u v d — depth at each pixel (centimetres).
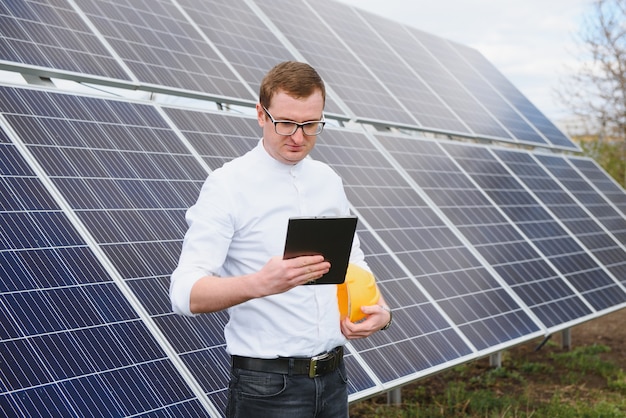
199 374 492
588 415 868
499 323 798
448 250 856
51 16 732
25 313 445
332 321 355
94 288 493
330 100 992
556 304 925
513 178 1174
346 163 862
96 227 534
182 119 713
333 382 359
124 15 825
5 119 562
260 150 351
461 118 1255
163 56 808
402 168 949
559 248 1072
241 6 1056
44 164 549
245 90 859
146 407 448
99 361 452
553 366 1134
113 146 614
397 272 748
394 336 664
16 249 477
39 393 412
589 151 2247
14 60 642
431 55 1438
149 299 516
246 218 342
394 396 908
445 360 679
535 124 1479
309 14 1201
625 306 1052
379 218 809
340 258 325
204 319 537
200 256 330
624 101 2302
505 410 877
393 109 1098
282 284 309
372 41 1292
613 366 1107
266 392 342
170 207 600
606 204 1339
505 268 920
